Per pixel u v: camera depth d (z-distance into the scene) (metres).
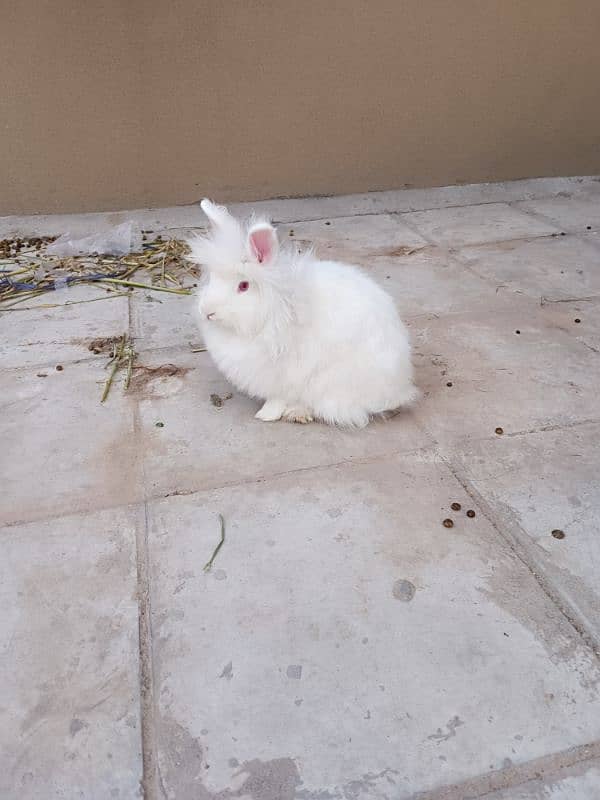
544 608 0.49
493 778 0.39
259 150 1.45
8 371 0.82
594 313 0.96
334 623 0.48
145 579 0.52
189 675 0.45
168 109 1.36
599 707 0.42
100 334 0.92
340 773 0.39
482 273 1.11
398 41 1.40
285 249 0.67
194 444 0.68
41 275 1.11
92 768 0.39
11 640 0.47
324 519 0.58
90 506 0.60
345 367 0.66
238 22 1.31
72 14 1.24
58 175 1.38
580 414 0.72
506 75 1.50
